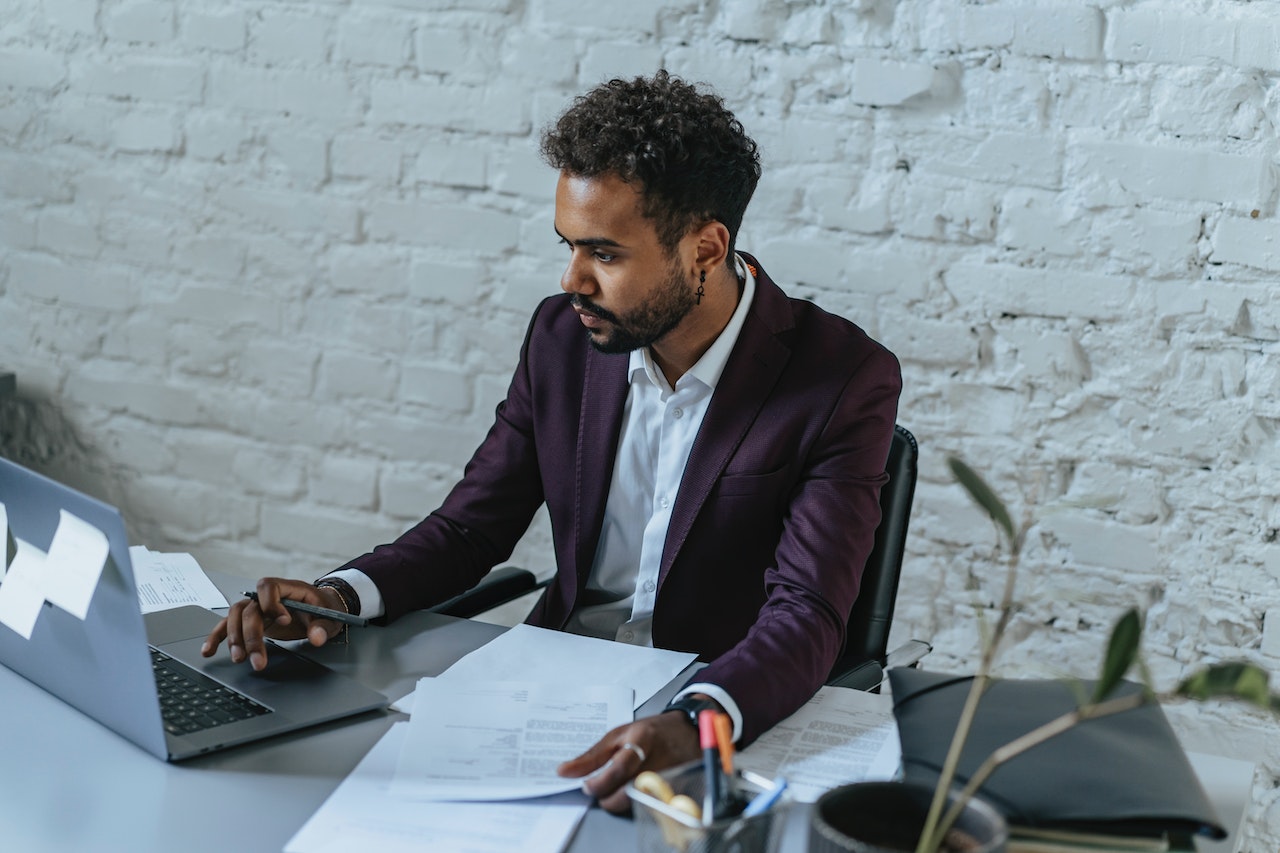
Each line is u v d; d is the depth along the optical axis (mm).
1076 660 2059
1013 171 1967
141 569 1562
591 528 1582
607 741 1122
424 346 2324
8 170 2492
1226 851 1024
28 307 2547
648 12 2090
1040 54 1925
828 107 2037
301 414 2424
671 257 1399
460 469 2350
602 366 1593
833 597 1380
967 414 2061
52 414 2578
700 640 1540
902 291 2053
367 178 2291
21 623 1239
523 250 2232
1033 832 969
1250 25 1822
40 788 1058
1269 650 1963
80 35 2393
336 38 2254
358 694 1239
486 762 1123
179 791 1062
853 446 1483
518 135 2193
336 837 999
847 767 1149
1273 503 1929
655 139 1355
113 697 1145
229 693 1229
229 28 2307
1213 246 1895
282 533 2486
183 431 2506
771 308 1549
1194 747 2014
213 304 2430
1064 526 2037
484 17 2174
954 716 1171
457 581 1594
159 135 2387
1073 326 1983
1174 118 1883
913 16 1973
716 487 1508
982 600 2098
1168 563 1996
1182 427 1955
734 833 875
